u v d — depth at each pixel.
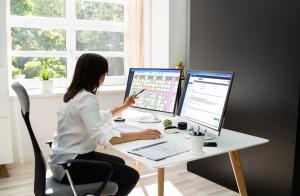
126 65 4.35
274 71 2.33
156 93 2.37
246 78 2.55
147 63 4.25
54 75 4.00
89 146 1.80
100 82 1.88
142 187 2.85
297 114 2.20
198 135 1.65
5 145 3.06
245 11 2.52
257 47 2.45
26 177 3.09
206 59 2.91
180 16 3.92
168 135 2.03
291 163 2.26
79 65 1.82
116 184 1.72
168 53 3.90
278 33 2.29
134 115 2.67
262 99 2.44
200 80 2.01
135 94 2.46
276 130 2.35
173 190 2.79
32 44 3.82
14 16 3.66
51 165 1.79
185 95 2.15
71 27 4.02
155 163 1.52
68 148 1.77
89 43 4.18
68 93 1.84
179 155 1.63
